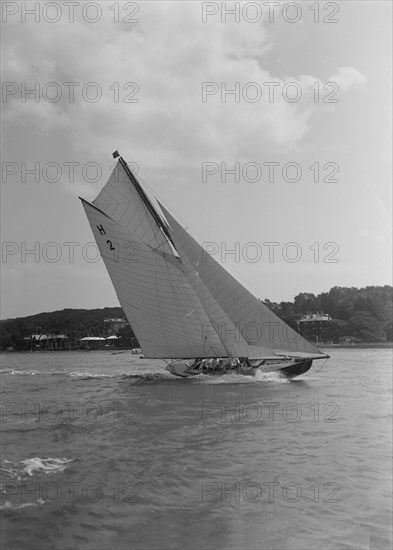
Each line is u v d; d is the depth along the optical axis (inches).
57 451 882.8
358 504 600.4
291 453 842.2
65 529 551.8
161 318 2114.9
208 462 798.5
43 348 7628.0
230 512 588.1
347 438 941.2
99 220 2003.0
